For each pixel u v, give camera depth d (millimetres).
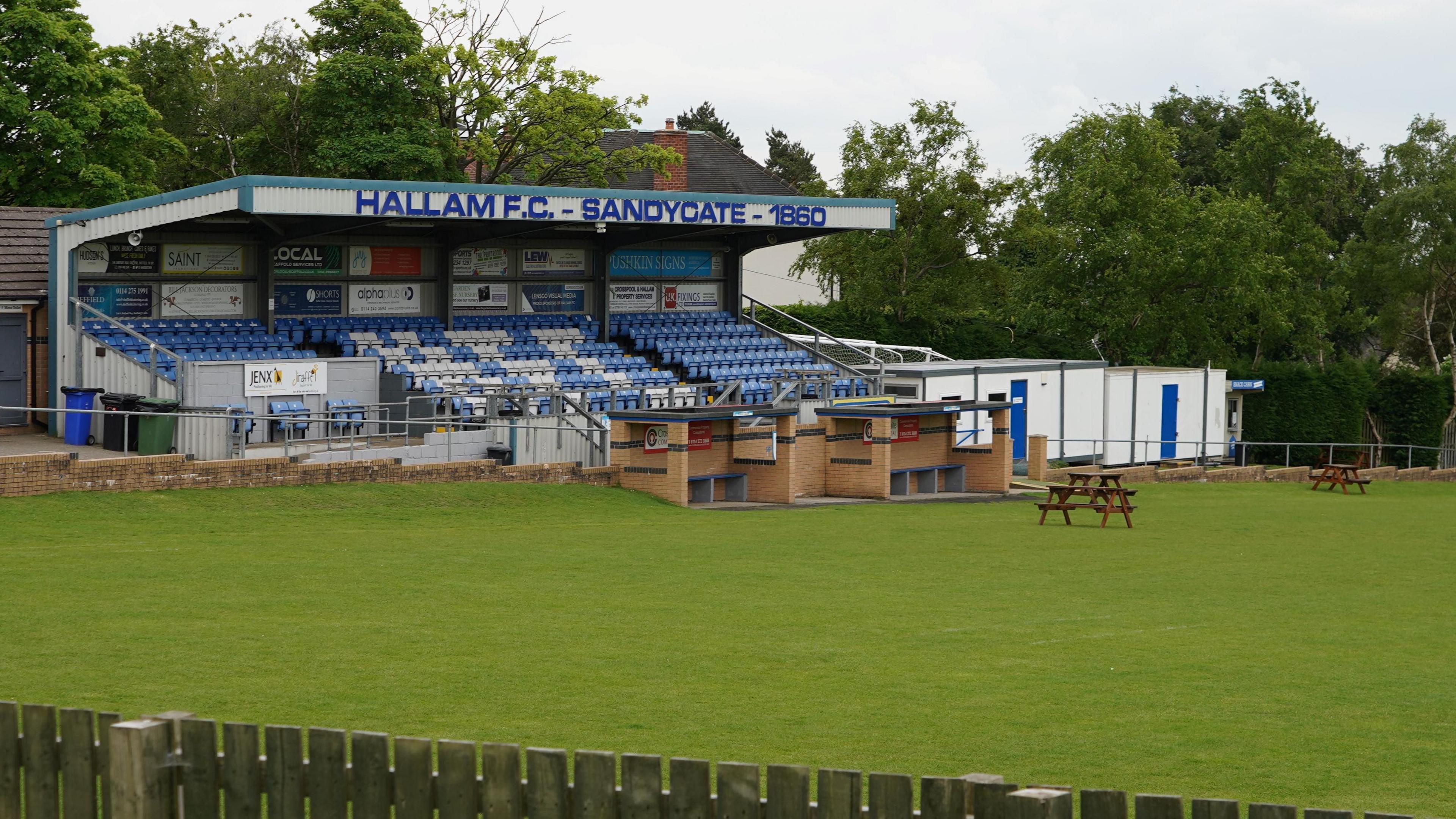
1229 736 10773
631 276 42812
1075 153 59406
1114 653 13938
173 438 26547
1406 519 29844
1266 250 65125
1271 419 54125
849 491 30625
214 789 7418
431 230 38281
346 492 24266
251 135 59531
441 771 7203
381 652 12797
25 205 46594
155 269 33281
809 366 41938
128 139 48500
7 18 44938
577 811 7105
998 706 11531
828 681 12250
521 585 16906
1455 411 62469
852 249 57406
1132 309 57875
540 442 29531
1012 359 53156
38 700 10672
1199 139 84562
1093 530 25406
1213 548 23438
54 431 30406
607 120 55000
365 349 35188
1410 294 65562
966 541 23109
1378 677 13109
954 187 56625
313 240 36312
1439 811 8938
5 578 15969
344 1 51219
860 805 6910
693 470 28219
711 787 7832
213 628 13602
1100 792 6781
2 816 7609
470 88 53500
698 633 14227
